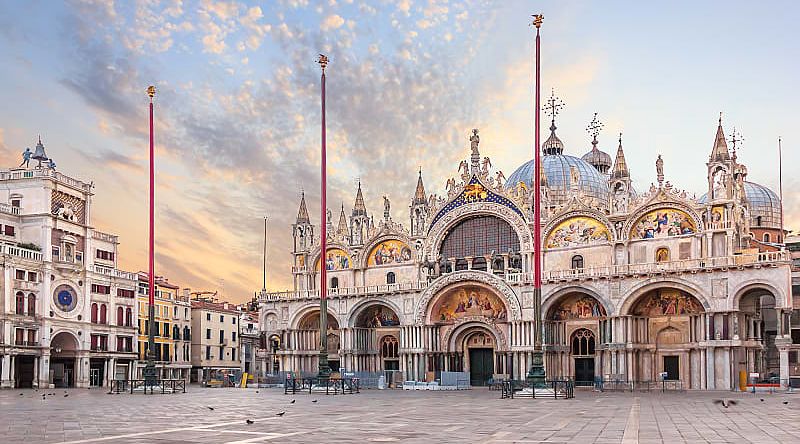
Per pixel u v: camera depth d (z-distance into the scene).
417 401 60.44
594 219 96.50
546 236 99.94
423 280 107.44
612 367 90.06
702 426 35.94
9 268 103.88
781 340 80.69
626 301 89.81
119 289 124.31
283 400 61.97
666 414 44.19
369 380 101.00
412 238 110.12
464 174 107.50
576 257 97.38
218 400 62.34
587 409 49.25
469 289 103.19
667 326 90.12
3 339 102.38
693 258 88.06
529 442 29.12
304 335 117.00
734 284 83.25
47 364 108.81
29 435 31.72
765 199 125.69
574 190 100.50
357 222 120.00
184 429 34.22
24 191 112.12
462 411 47.12
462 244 107.56
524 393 65.94
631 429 34.44
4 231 108.69
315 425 36.38
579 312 96.12
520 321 96.56
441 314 105.38
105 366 120.25
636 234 93.38
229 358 155.12
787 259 80.56
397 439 30.19
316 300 113.88
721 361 83.81
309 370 116.00
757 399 62.31
